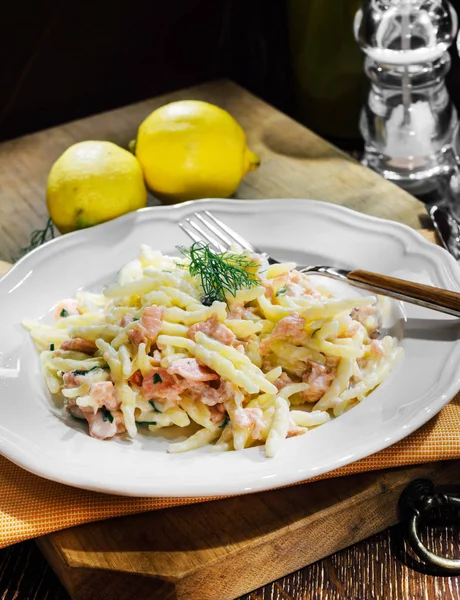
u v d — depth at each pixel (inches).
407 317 29.4
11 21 42.4
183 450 27.7
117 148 33.9
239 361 28.3
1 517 27.0
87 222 33.3
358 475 27.8
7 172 37.6
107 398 27.9
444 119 37.7
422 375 28.1
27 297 31.2
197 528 27.1
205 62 45.7
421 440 27.8
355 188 35.6
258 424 27.7
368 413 27.6
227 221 32.9
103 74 44.6
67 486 27.6
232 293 29.1
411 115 37.2
